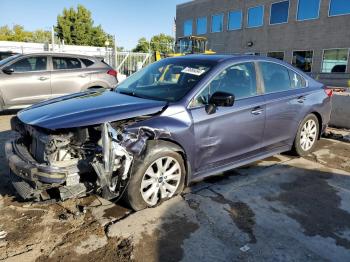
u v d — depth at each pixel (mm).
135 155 3086
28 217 3150
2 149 5078
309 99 4789
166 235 2914
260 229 3039
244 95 4000
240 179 4117
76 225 3041
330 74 21250
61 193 2912
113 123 3113
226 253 2697
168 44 30453
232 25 27844
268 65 4414
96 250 2699
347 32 20219
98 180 2941
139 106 3332
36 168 2855
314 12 21844
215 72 3793
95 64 8594
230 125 3768
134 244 2781
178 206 3396
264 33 25312
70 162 2916
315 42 22031
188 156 3477
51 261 2561
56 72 7930
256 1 25422
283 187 3920
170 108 3391
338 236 2967
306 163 4723
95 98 3711
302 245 2826
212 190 3789
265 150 4359
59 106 3428
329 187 3951
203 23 30719
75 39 50312
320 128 5184
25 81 7551
